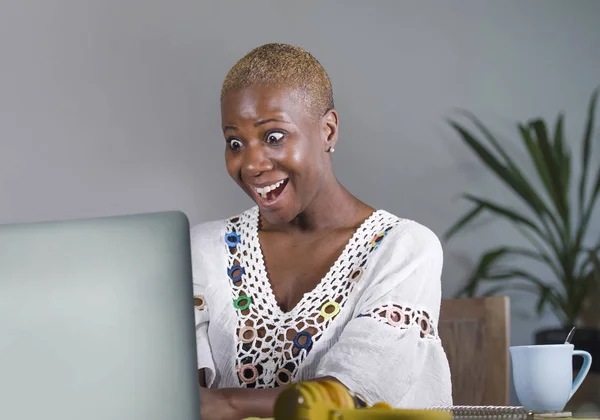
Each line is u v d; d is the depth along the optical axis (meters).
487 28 4.04
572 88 4.09
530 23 4.09
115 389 0.71
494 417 0.89
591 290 3.52
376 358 1.09
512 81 4.04
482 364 1.80
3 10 3.52
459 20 4.02
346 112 3.85
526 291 3.88
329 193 1.30
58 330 0.71
